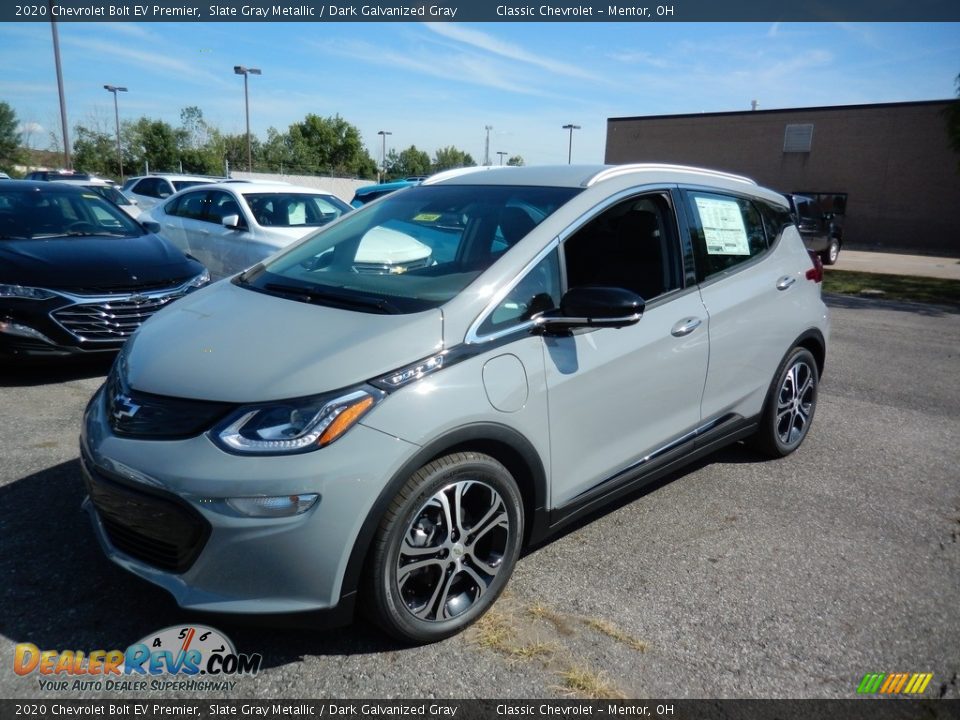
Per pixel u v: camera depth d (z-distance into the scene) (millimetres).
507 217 3189
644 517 3723
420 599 2650
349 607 2438
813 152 30578
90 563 3053
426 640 2637
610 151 36031
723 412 3896
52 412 4852
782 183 31484
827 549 3465
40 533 3268
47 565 3023
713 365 3684
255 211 8531
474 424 2572
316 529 2307
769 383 4215
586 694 2441
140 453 2418
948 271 19656
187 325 2943
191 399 2455
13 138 49625
